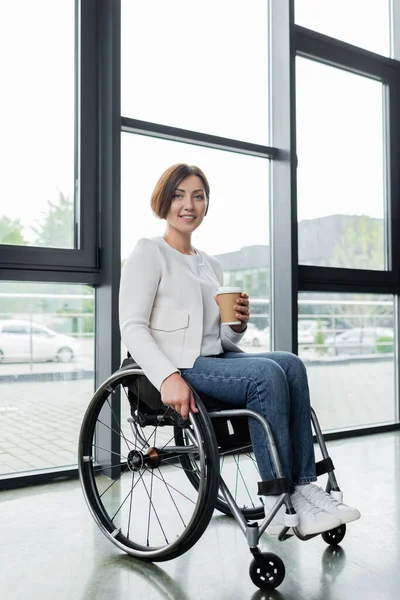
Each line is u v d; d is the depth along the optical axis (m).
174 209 1.54
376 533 1.62
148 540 1.52
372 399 3.12
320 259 2.94
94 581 1.33
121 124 2.30
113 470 2.19
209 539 1.59
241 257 2.73
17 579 1.34
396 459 2.46
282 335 2.75
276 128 2.79
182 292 1.48
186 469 1.73
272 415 1.26
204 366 1.39
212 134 2.62
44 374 2.21
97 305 2.31
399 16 3.30
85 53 2.29
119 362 2.24
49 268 2.17
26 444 2.17
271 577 1.27
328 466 1.43
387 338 3.20
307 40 2.88
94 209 2.29
